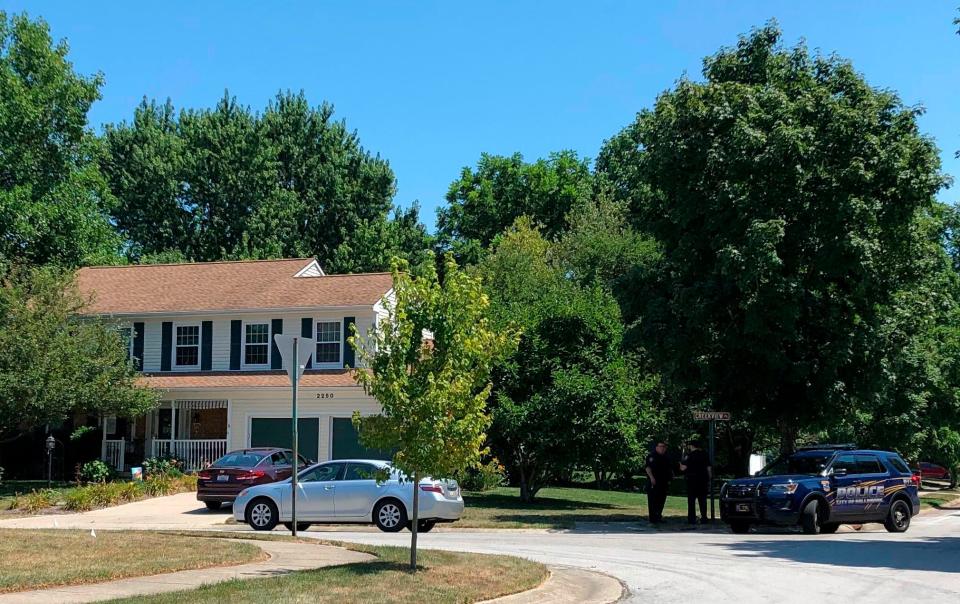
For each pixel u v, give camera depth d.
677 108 27.92
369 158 66.19
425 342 13.30
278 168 63.28
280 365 37.88
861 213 25.09
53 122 45.94
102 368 33.34
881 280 26.80
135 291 40.62
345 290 38.41
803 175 25.81
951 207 37.44
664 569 15.49
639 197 30.38
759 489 22.61
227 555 14.62
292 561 14.45
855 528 24.98
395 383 12.58
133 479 33.03
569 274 52.97
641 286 29.02
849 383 27.34
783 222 25.02
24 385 30.91
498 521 25.27
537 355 31.53
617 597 12.67
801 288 25.48
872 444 37.97
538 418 30.73
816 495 22.53
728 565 16.03
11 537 16.19
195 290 40.12
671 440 39.56
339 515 21.39
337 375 36.66
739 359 27.39
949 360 39.38
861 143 26.00
